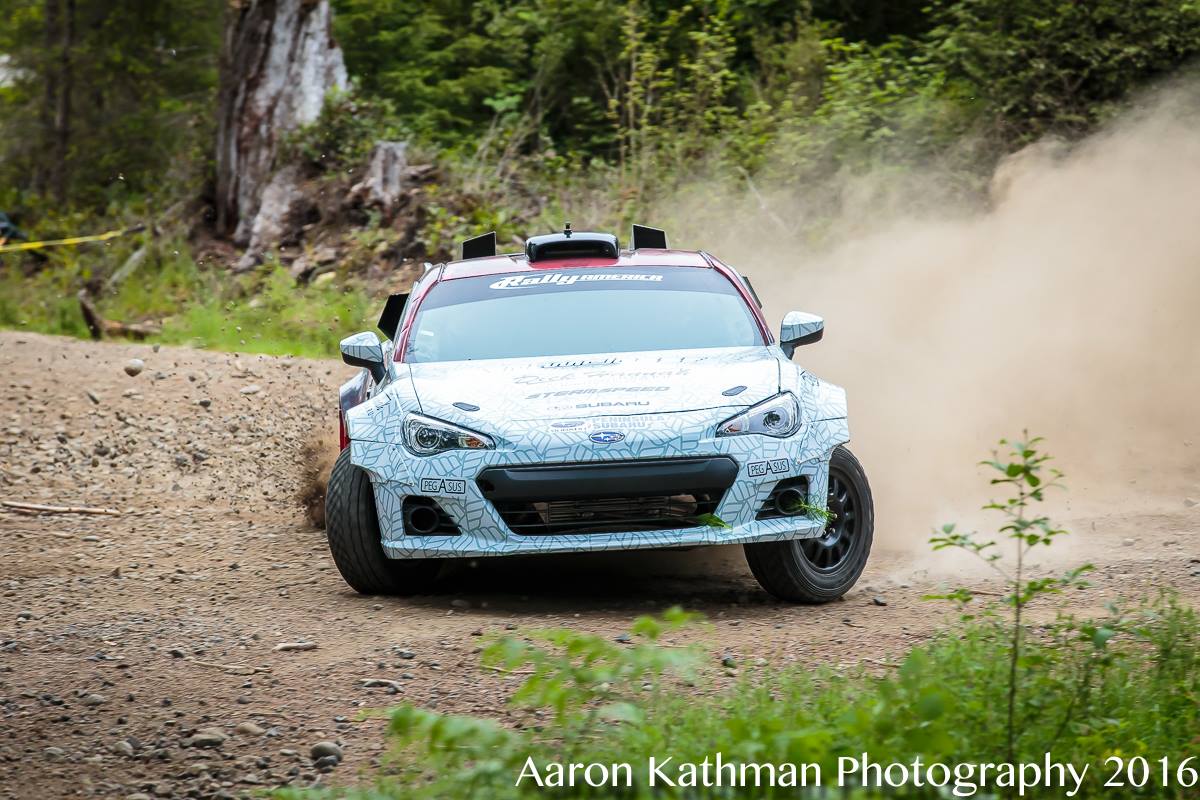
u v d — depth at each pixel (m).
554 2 91.94
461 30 97.38
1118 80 70.00
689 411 24.16
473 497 23.66
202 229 82.12
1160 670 18.44
